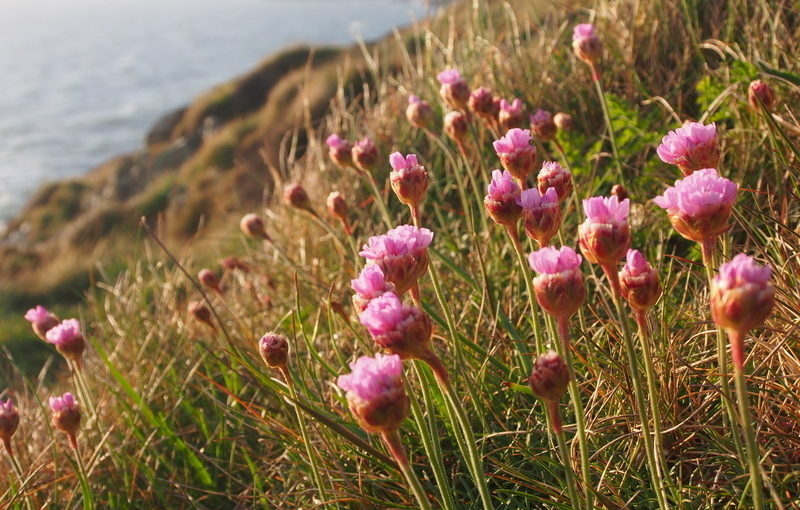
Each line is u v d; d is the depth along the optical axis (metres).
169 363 0.65
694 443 0.39
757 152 0.54
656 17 0.74
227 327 0.70
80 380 0.50
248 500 0.51
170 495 0.54
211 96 4.05
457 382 0.47
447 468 0.44
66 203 4.21
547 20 0.88
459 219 0.69
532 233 0.33
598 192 0.62
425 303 0.48
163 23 39.22
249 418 0.54
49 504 0.52
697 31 0.70
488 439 0.43
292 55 3.89
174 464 0.56
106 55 23.25
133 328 0.75
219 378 0.64
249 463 0.49
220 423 0.55
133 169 4.00
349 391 0.28
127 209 2.85
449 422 0.44
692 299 0.48
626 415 0.39
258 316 0.70
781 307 0.40
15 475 0.56
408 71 0.96
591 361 0.42
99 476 0.55
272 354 0.38
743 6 0.68
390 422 0.27
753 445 0.26
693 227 0.29
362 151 0.53
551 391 0.28
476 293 0.54
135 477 0.54
